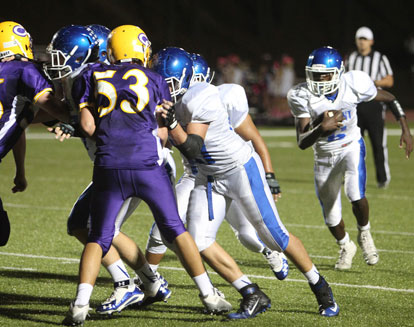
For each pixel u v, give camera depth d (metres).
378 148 34.84
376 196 33.06
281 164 46.41
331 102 18.95
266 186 14.80
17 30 15.42
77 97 14.11
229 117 15.34
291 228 25.45
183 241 14.09
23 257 20.48
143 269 15.26
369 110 34.03
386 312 15.24
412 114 97.00
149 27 114.81
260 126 83.38
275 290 17.22
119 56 14.53
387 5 142.38
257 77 88.38
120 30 14.62
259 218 14.65
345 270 19.42
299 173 41.78
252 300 14.67
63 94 15.65
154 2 118.19
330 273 19.08
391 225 26.11
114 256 15.02
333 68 18.34
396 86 120.88
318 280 14.91
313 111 18.70
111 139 13.92
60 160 47.59
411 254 21.42
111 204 13.98
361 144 19.61
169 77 14.95
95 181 14.08
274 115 89.38
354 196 19.31
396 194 33.72
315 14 137.38
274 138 66.50
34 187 34.97
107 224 13.99
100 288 17.34
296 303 15.96
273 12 135.00
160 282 15.55
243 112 15.41
